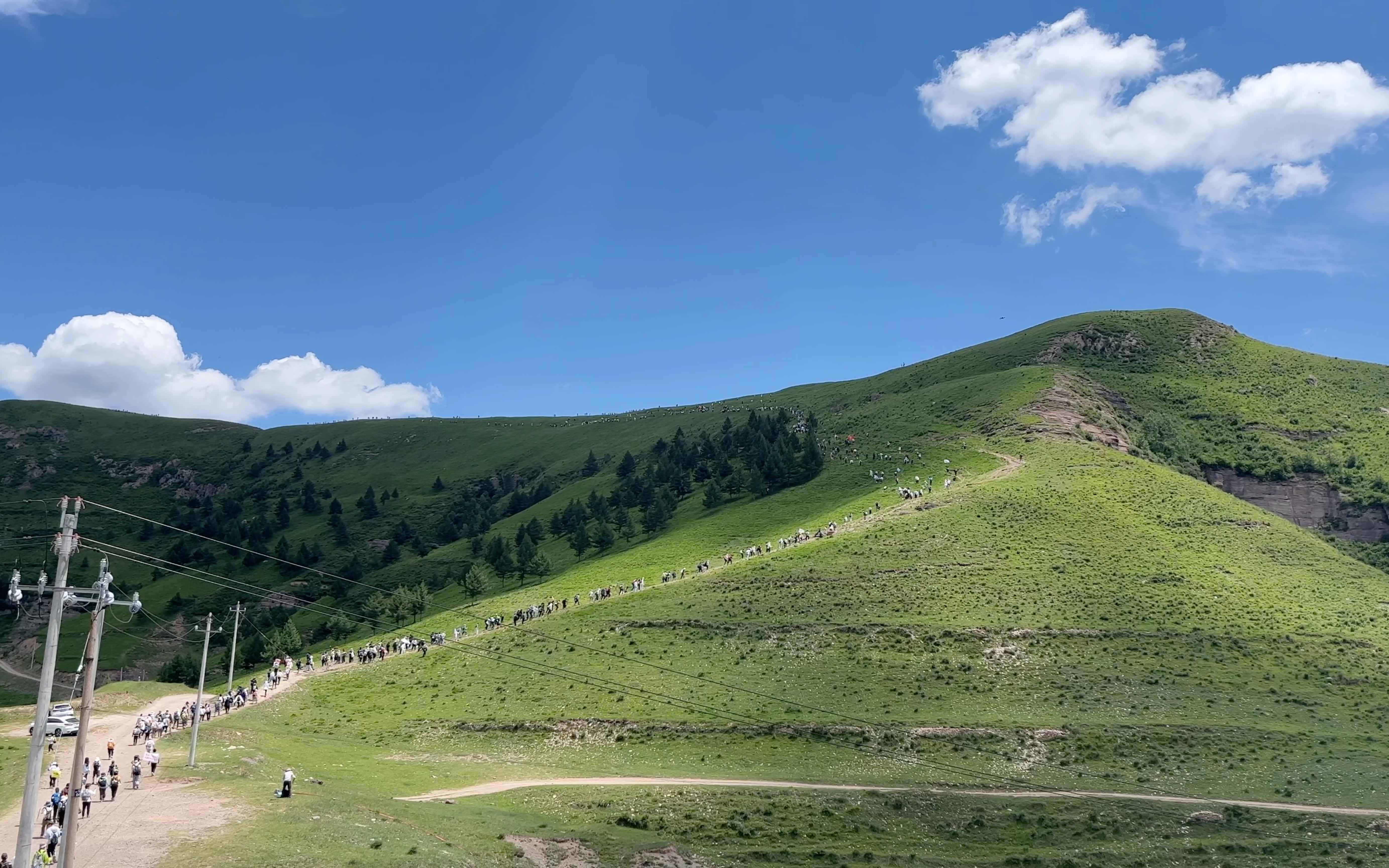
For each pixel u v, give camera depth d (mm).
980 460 175500
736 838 63062
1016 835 65562
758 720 88188
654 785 73562
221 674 157750
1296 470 186500
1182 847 63500
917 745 82625
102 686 169625
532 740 88188
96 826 50125
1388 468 184625
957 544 129500
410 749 86938
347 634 166625
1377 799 72750
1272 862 61281
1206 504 149625
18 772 64188
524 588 159250
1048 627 105812
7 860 43531
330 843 49750
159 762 64562
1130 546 130250
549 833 60375
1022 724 85875
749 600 117312
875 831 65562
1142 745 82438
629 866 56750
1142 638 104312
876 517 148000
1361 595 122375
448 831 57125
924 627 105875
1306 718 89250
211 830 49938
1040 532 133250
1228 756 80750
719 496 185500
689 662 102750
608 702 94562
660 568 148875
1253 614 112250
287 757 75875
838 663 100000
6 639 193875
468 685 102688
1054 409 194250
